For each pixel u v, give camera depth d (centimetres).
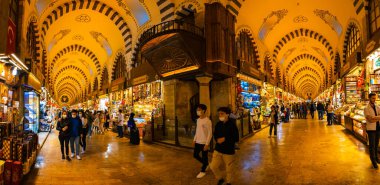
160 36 851
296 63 2466
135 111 1400
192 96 1078
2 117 750
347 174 483
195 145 522
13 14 754
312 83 4100
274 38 1634
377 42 801
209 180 483
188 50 848
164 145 905
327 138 932
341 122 1389
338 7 1204
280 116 1752
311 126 1391
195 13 993
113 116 1723
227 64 941
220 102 1037
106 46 1798
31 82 976
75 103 4466
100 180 496
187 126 938
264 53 1557
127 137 1203
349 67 1188
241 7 1143
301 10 1400
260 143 868
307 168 536
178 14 1061
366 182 436
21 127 909
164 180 489
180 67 938
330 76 1923
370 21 905
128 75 1499
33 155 608
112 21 1430
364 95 987
